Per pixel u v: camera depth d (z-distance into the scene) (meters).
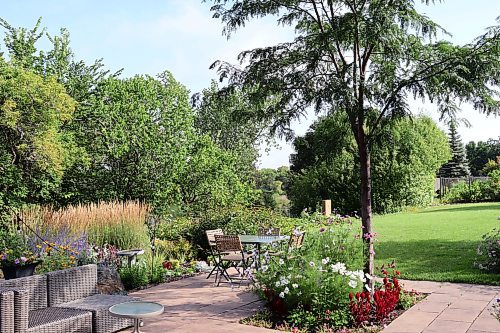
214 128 27.45
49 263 7.18
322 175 23.33
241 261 8.34
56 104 14.10
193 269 9.75
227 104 7.39
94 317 5.23
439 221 16.59
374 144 6.56
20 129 13.95
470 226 14.70
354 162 22.73
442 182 30.58
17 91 13.52
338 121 7.04
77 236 9.30
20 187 14.88
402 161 22.92
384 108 6.15
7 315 4.39
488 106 6.14
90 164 17.25
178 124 18.22
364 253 6.57
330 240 6.63
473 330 5.48
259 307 6.67
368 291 6.19
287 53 6.66
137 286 8.30
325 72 6.57
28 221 10.02
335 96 5.74
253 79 6.57
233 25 6.78
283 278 5.95
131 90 18.36
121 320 5.54
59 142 15.38
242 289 7.95
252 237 8.86
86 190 17.77
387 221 17.69
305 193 24.03
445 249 10.94
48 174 15.91
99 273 7.34
